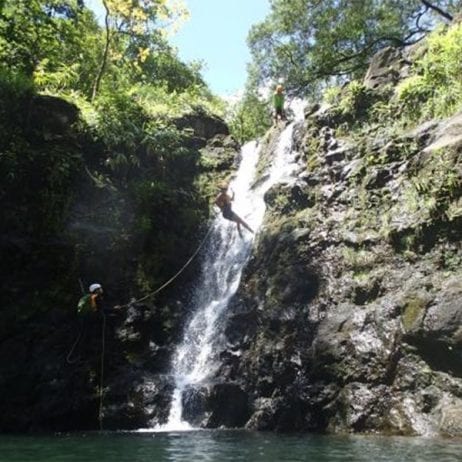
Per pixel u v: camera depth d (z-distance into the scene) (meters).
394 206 12.98
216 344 14.47
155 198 18.00
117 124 19.00
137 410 13.24
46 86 20.98
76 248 16.17
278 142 19.08
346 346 11.64
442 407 9.92
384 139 14.54
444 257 11.40
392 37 29.58
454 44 15.09
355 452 8.20
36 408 13.54
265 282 14.39
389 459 7.41
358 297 12.25
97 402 13.80
